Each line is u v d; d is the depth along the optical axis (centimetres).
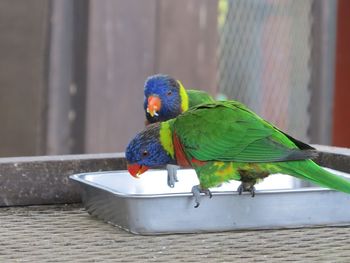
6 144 783
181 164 502
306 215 473
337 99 904
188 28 809
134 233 457
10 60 779
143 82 798
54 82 781
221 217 463
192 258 413
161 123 507
